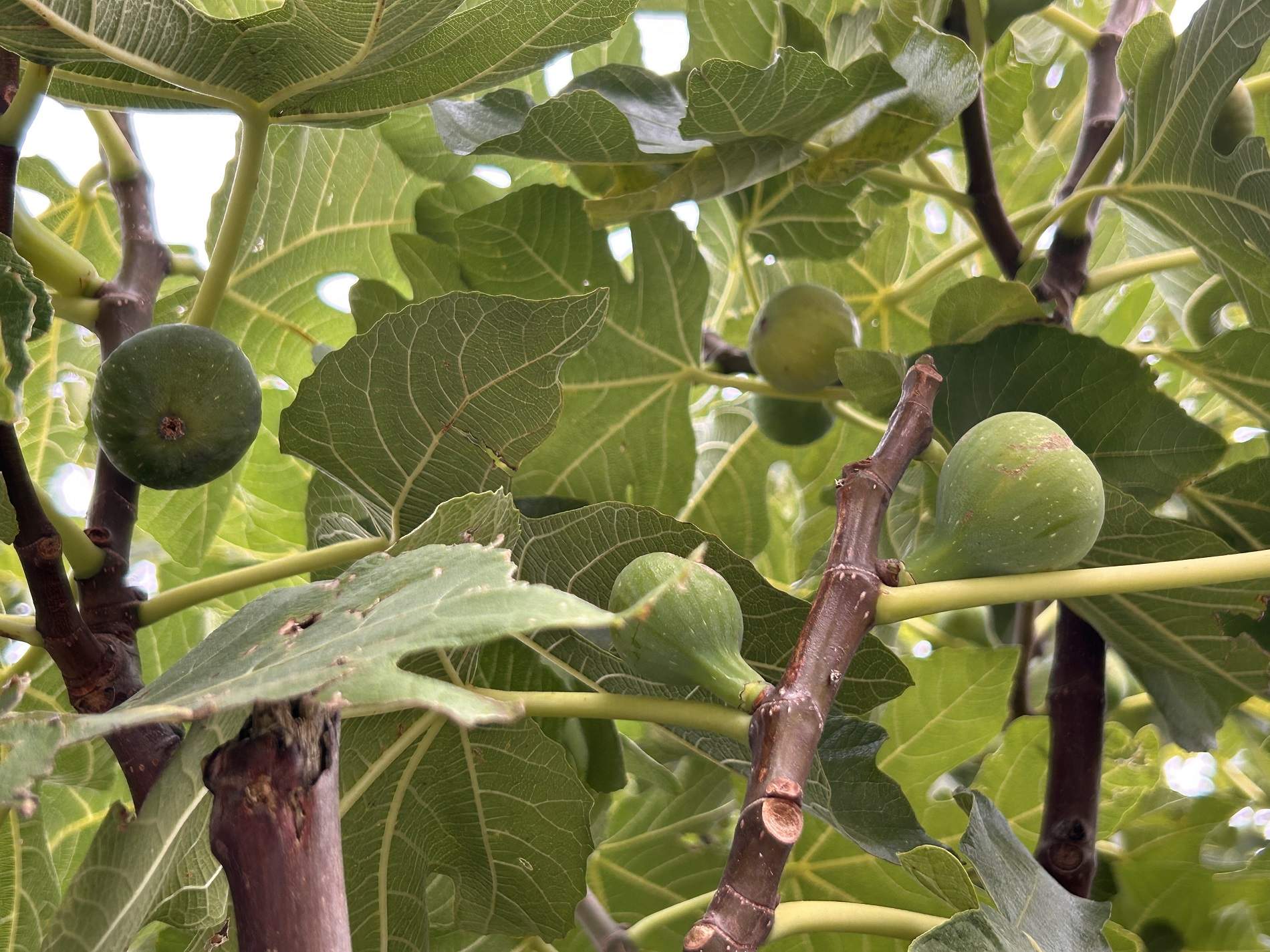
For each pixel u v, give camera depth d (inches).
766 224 21.8
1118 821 21.7
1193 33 17.3
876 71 16.6
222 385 13.9
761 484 24.7
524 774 15.3
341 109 15.4
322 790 8.2
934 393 12.8
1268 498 18.1
